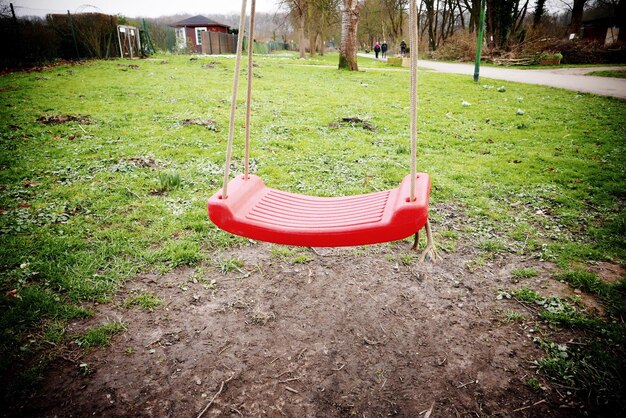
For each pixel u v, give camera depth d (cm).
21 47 1772
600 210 486
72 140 704
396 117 972
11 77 1412
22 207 454
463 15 4906
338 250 410
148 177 558
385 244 421
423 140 777
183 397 242
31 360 259
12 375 247
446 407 238
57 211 449
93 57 2238
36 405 231
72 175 552
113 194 496
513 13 3303
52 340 274
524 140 786
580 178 584
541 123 916
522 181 577
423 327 304
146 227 428
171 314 310
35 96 1060
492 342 287
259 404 240
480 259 387
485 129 875
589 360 264
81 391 241
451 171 613
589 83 1630
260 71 1900
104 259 366
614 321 300
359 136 793
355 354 279
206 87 1310
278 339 291
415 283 357
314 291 346
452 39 3925
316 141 749
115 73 1595
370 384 255
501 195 533
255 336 293
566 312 309
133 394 242
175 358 270
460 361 271
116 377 253
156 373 258
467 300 333
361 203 300
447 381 256
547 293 335
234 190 291
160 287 339
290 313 318
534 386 248
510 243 418
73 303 312
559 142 772
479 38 1662
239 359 272
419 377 260
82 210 459
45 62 1892
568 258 385
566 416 229
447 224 457
